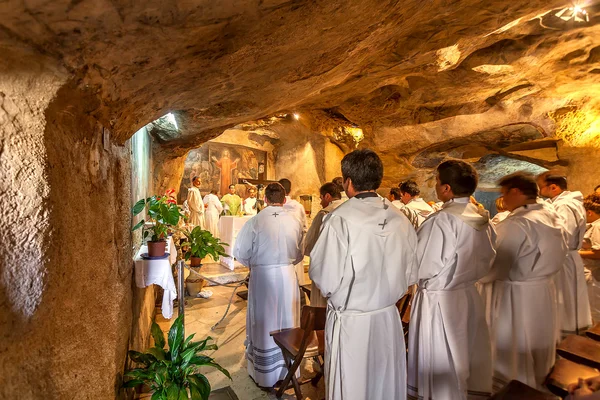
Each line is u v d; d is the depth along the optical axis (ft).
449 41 10.32
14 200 2.67
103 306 4.48
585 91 16.44
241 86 5.77
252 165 37.60
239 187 36.60
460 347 5.90
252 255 8.49
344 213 4.97
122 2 2.44
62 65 2.77
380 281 4.99
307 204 31.96
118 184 5.63
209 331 11.41
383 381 5.15
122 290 5.78
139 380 5.67
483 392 6.12
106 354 4.54
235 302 14.25
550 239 6.79
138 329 8.10
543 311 6.89
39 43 2.54
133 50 3.08
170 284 7.64
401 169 28.19
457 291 6.06
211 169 35.35
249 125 29.94
